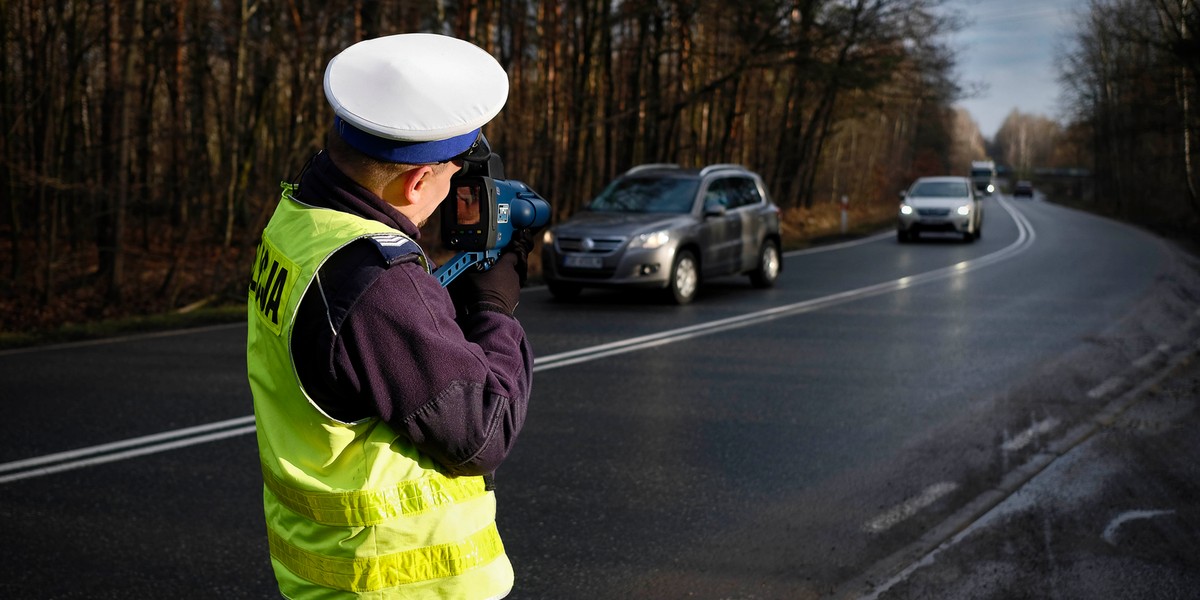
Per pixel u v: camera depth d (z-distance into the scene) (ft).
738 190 43.32
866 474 16.49
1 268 43.91
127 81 39.93
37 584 12.01
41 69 43.32
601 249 36.94
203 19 49.73
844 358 26.78
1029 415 20.21
